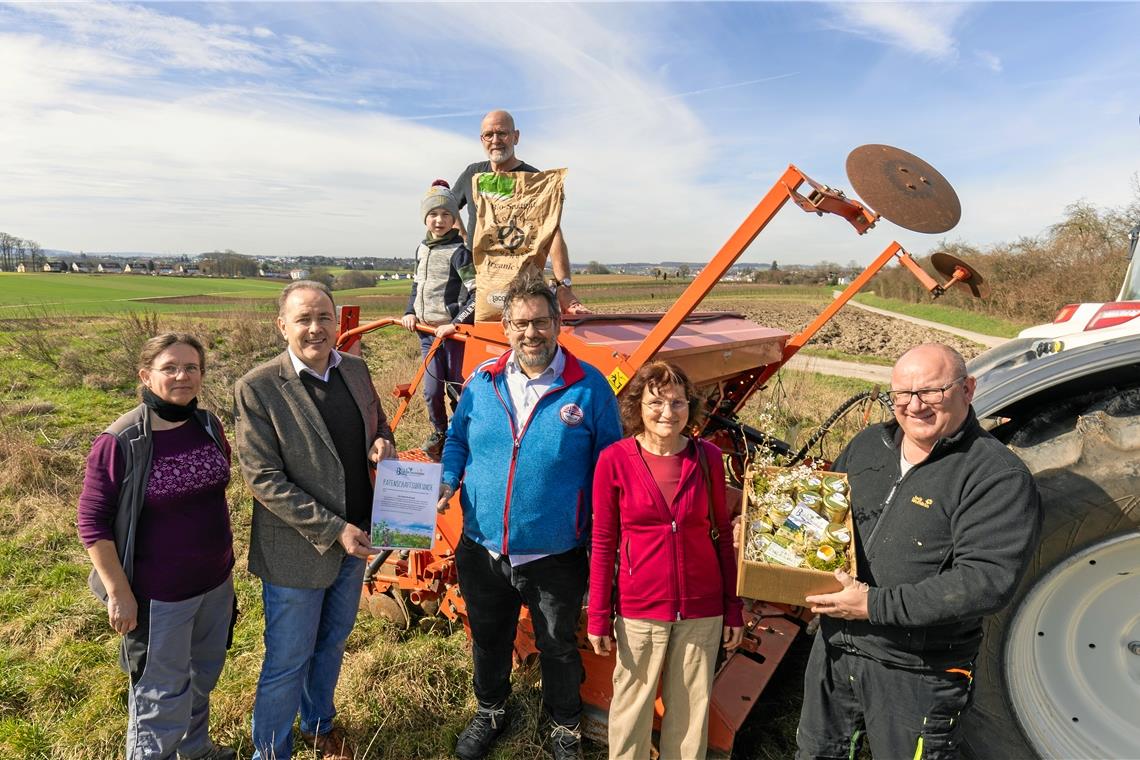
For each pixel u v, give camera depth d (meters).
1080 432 2.22
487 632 2.64
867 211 2.31
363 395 2.59
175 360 2.21
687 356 3.11
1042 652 2.29
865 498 2.09
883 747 2.00
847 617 1.92
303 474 2.41
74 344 11.38
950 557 1.87
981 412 2.41
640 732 2.34
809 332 3.82
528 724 2.88
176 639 2.32
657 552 2.24
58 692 3.15
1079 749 2.23
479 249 3.06
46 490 5.38
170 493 2.25
